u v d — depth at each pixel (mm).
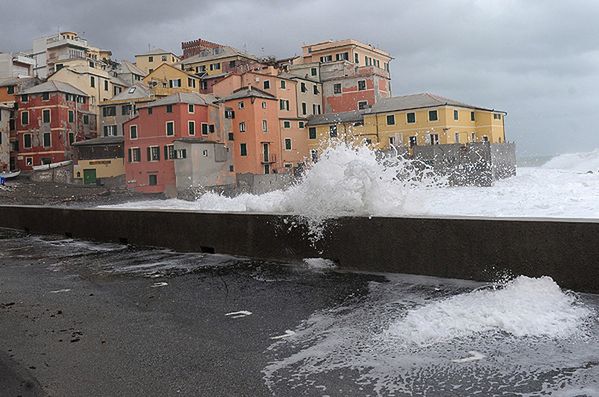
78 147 59250
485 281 5629
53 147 59469
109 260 8320
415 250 6156
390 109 57062
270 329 4586
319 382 3451
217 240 8258
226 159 57062
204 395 3326
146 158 56469
